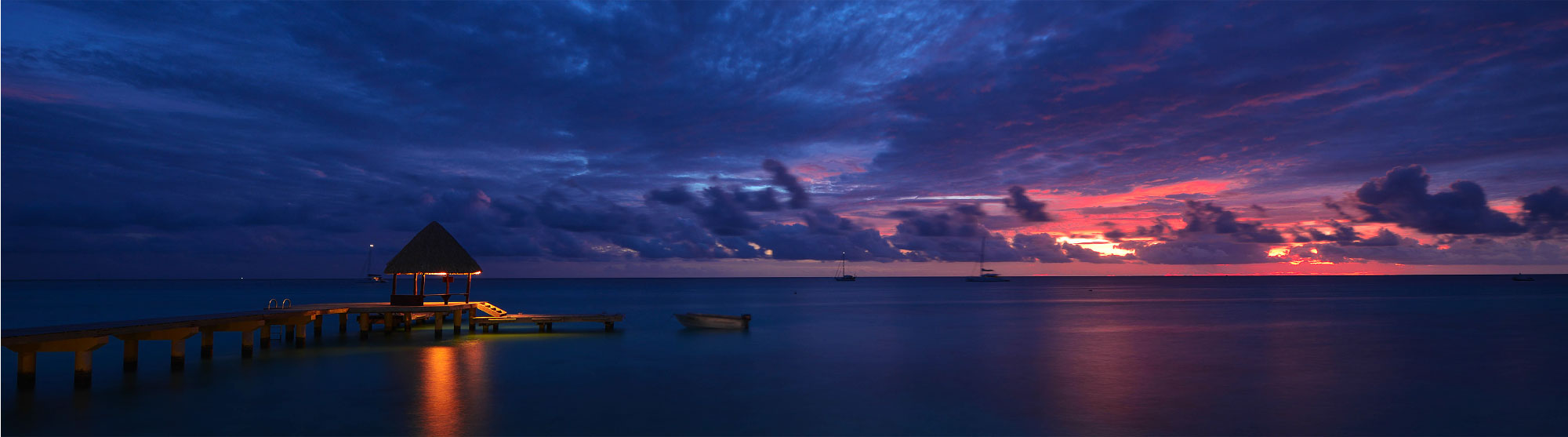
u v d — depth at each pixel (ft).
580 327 136.05
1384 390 67.72
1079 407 59.77
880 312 203.92
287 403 59.31
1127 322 161.27
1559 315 183.32
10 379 68.64
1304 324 152.35
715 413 57.31
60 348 61.41
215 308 227.81
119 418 53.57
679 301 298.76
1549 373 79.00
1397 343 110.83
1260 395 65.10
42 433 49.47
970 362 86.89
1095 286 633.20
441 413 56.24
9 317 184.34
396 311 108.99
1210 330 137.69
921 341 113.80
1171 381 72.49
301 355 90.22
